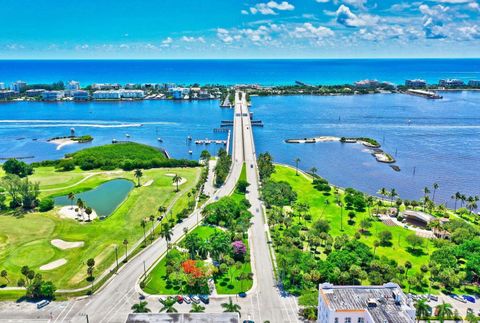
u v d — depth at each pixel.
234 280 192.50
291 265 191.12
